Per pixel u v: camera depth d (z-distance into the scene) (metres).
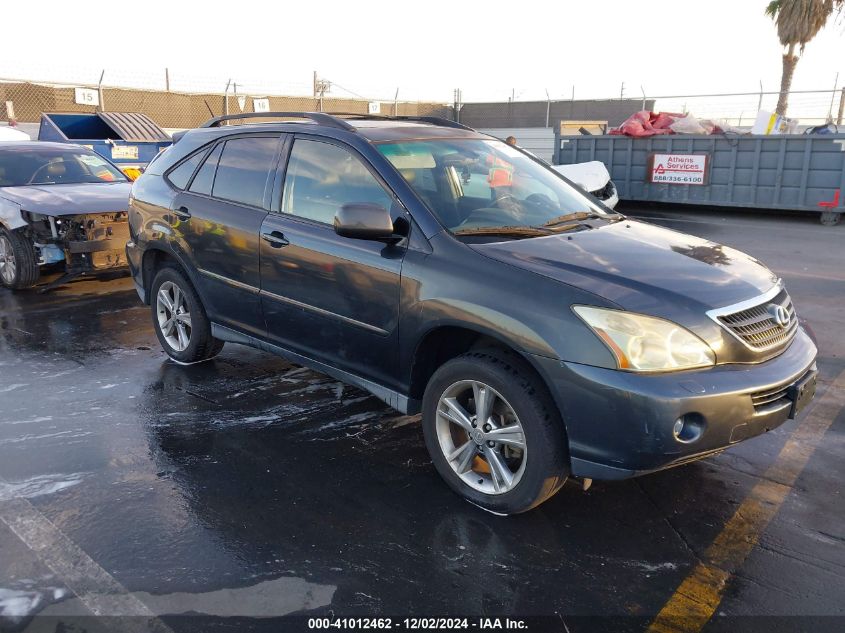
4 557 3.11
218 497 3.62
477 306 3.30
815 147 12.66
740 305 3.24
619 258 3.48
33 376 5.38
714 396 2.97
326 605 2.82
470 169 4.20
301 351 4.36
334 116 4.58
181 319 5.42
